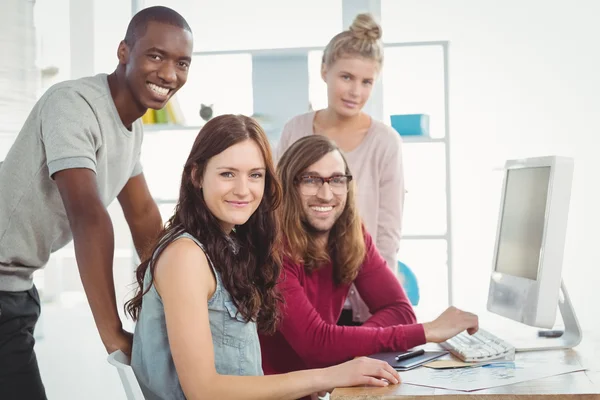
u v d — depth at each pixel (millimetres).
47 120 1633
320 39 4379
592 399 1319
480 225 5004
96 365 4047
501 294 2041
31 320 1795
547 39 4926
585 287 4988
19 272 1751
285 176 2055
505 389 1370
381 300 2197
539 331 1984
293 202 2035
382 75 4008
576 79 4938
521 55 4953
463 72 4992
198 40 4465
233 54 3740
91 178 1598
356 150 2889
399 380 1464
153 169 4320
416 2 4910
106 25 4652
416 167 4496
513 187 2070
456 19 4922
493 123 5008
